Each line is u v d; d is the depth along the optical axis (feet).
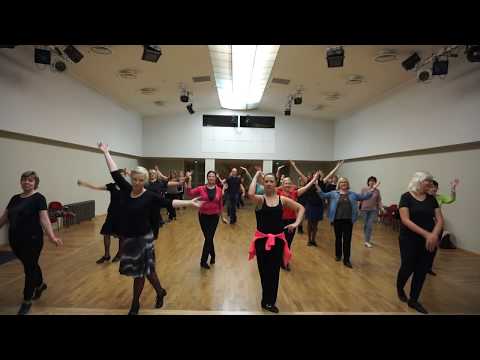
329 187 24.26
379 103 29.09
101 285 11.50
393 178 27.58
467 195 18.76
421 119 22.45
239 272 13.42
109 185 11.38
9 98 17.21
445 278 13.35
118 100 32.22
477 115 17.33
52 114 21.16
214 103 38.27
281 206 9.18
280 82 27.68
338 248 15.61
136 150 38.99
